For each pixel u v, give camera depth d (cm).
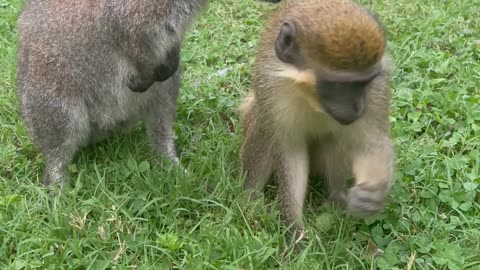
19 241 98
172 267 95
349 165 102
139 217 101
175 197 103
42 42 108
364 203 92
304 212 103
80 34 108
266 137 102
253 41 138
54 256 95
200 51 135
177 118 122
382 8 145
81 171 108
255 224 100
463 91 121
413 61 129
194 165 111
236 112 122
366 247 97
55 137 109
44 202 103
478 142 111
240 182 105
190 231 98
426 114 117
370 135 97
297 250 97
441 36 136
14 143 117
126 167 109
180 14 107
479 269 92
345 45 88
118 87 110
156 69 108
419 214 100
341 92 91
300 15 92
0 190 106
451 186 103
